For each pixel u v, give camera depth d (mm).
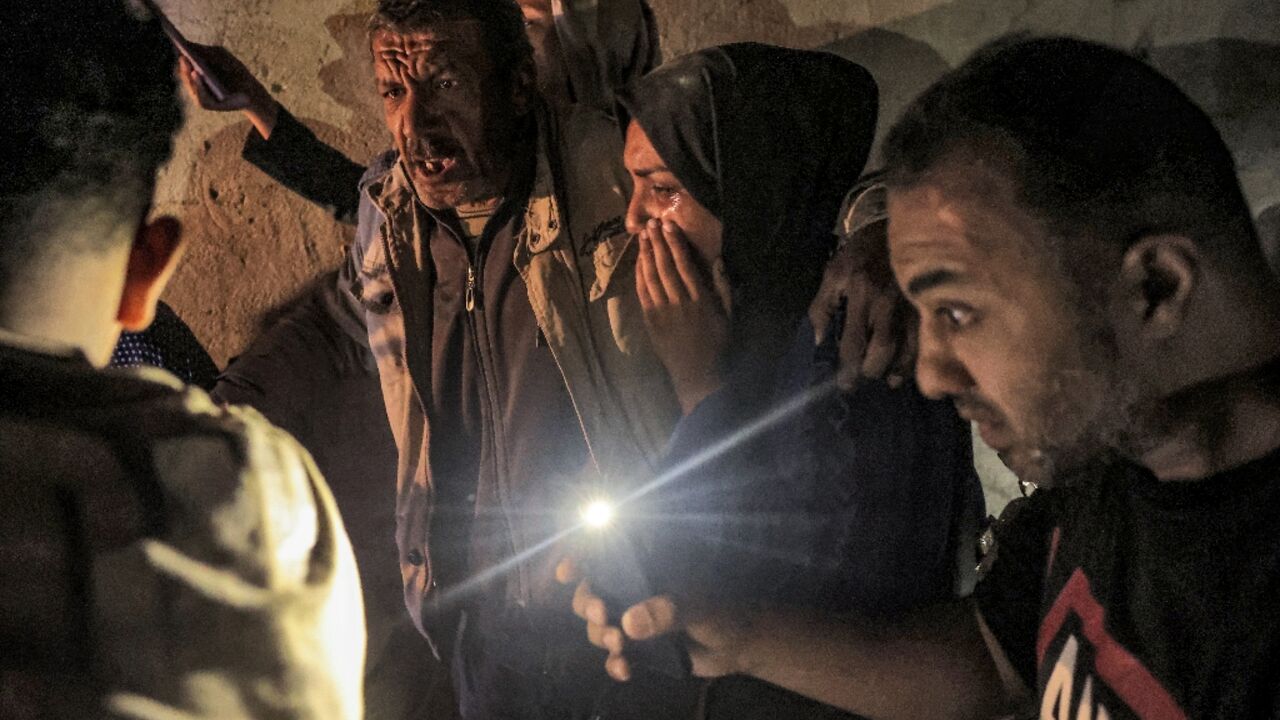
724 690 1773
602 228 2092
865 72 2100
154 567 892
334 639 976
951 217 1105
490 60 2086
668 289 1962
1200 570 1060
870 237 1719
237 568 929
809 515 1735
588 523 1584
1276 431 1032
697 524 1783
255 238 2943
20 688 835
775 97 1970
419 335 2240
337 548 1015
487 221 2160
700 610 1464
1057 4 2592
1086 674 1173
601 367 2078
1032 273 1082
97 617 867
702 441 1853
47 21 962
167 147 1031
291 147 2635
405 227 2244
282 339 2664
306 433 2686
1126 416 1081
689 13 2799
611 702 1842
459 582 2254
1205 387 1054
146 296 1041
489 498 2215
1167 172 1045
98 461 898
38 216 936
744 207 1943
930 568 1737
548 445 2143
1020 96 1091
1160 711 1090
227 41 2912
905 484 1711
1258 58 2455
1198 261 1039
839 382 1715
